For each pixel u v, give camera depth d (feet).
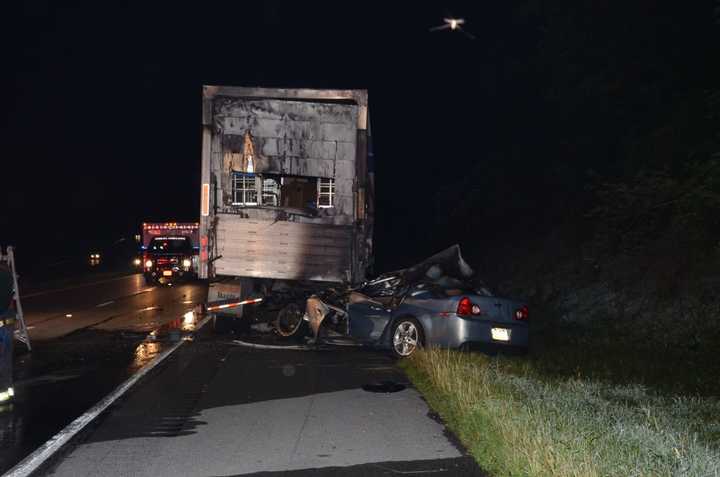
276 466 21.45
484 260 88.58
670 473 19.42
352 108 49.44
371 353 43.04
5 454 22.91
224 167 49.62
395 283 44.50
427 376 33.45
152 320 62.59
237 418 27.04
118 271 170.30
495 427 23.59
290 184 50.93
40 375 36.40
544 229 77.87
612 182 62.90
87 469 21.34
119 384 33.86
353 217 49.44
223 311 50.24
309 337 48.65
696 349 40.01
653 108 65.16
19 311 44.09
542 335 49.73
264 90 49.39
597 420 24.77
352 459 22.07
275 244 49.65
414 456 22.33
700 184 48.83
